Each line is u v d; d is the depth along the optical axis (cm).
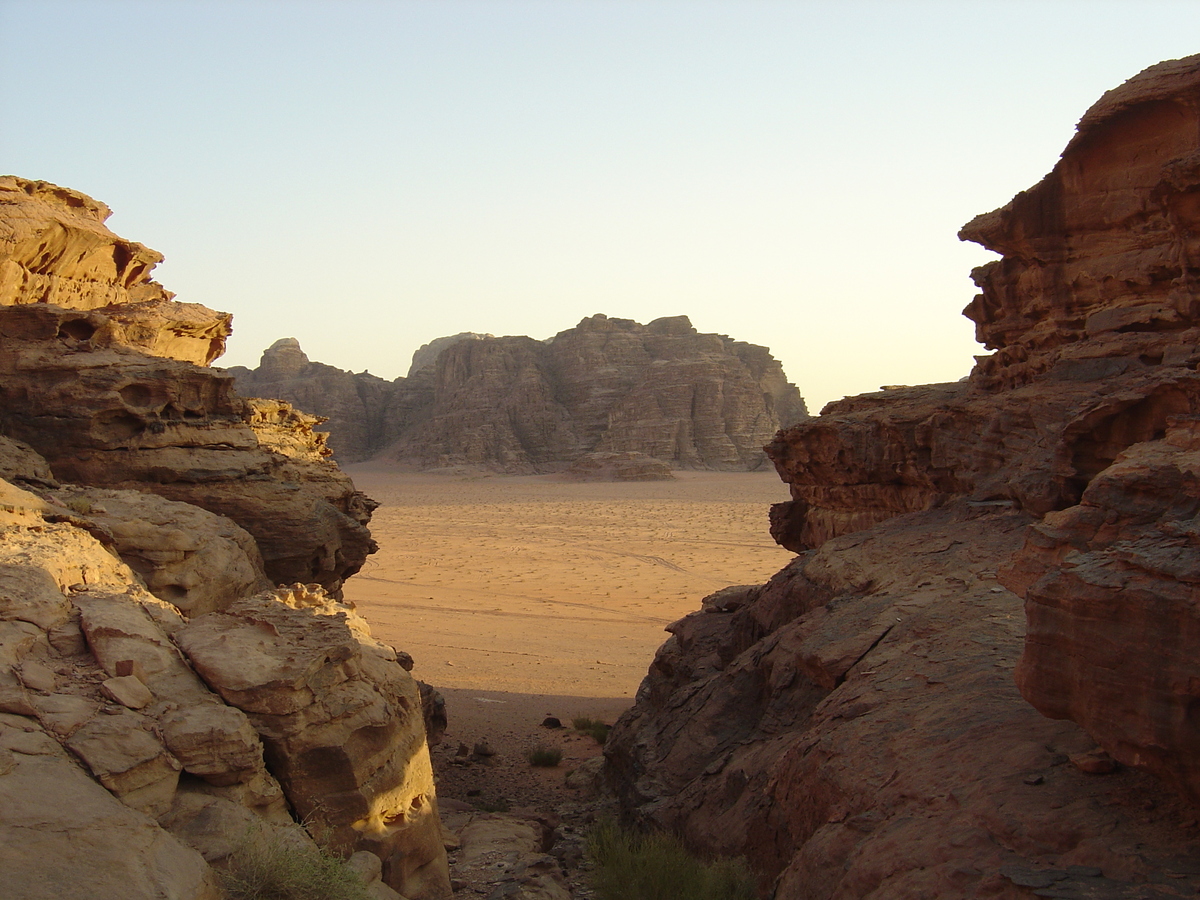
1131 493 757
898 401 2392
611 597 4650
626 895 915
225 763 774
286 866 708
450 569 5797
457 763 1950
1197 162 1468
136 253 2230
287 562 1661
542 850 1298
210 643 895
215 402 1755
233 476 1641
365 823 873
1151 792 647
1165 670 573
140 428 1631
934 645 1052
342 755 851
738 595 1989
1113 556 643
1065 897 550
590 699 2591
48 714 750
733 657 1712
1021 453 1673
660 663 1888
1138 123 1752
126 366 1650
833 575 1528
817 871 752
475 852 1185
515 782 1844
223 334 2145
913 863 648
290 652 888
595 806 1595
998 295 2145
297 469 2000
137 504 1394
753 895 895
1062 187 1892
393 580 5253
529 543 7462
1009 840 632
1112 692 604
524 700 2553
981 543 1430
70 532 1159
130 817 666
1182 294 1612
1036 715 807
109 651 850
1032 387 1783
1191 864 567
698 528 8569
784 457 2430
